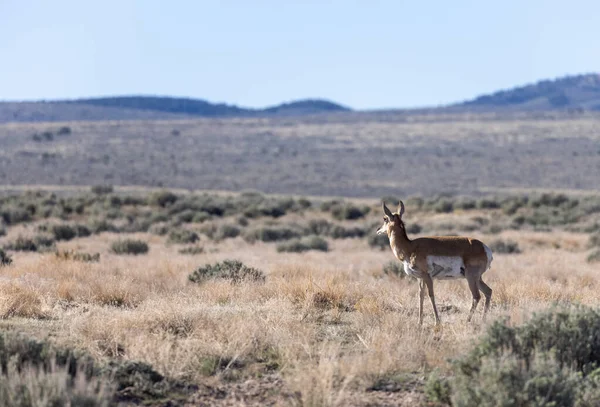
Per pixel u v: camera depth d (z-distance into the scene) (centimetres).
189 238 15138
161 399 3269
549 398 2947
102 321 4331
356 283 6162
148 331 4275
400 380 3509
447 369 3616
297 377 3362
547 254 11931
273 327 4366
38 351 3359
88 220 19512
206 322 4438
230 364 3688
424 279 4719
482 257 4769
